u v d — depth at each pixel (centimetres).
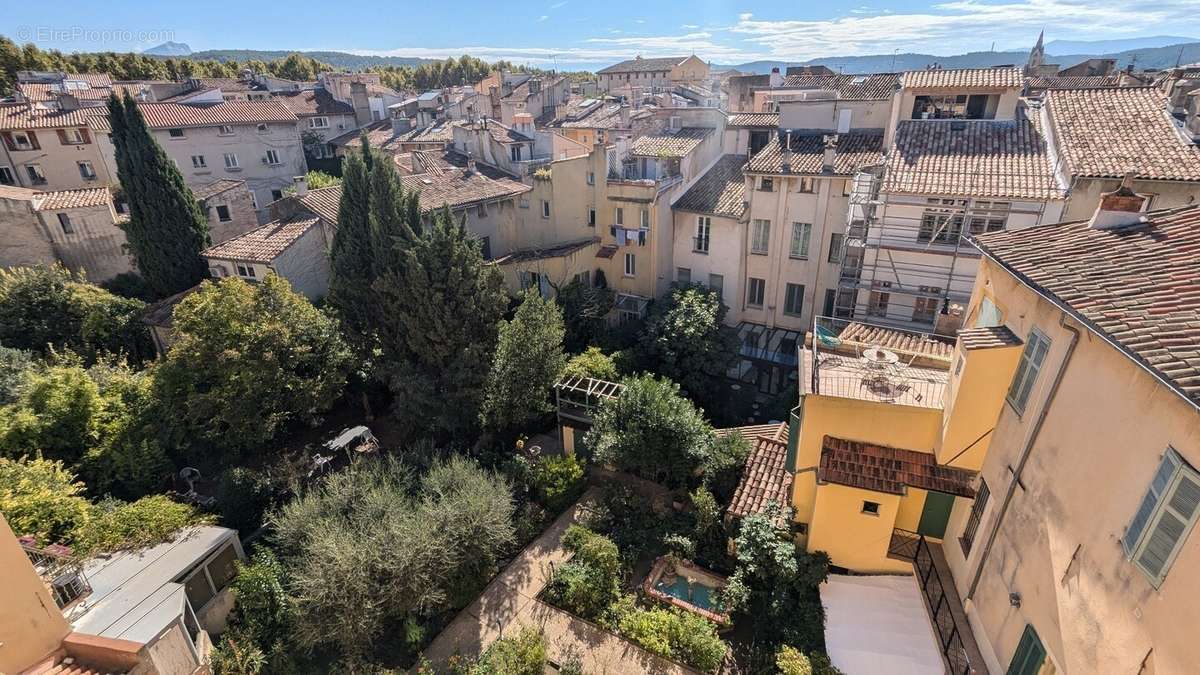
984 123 2397
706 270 3291
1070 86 4466
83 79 6353
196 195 3475
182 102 4850
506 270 3052
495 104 6356
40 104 4450
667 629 1511
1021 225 2066
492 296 2273
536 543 1928
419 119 6288
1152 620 746
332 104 6931
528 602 1703
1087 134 2070
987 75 2477
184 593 1349
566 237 3462
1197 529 693
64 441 1900
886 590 1459
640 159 3300
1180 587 707
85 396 1978
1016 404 1198
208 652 1408
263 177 4841
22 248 3173
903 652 1310
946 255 2223
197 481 2148
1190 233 1058
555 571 1748
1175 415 747
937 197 2080
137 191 2994
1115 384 878
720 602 1578
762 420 2764
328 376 2323
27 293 2697
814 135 3091
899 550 1502
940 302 2252
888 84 3831
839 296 2609
